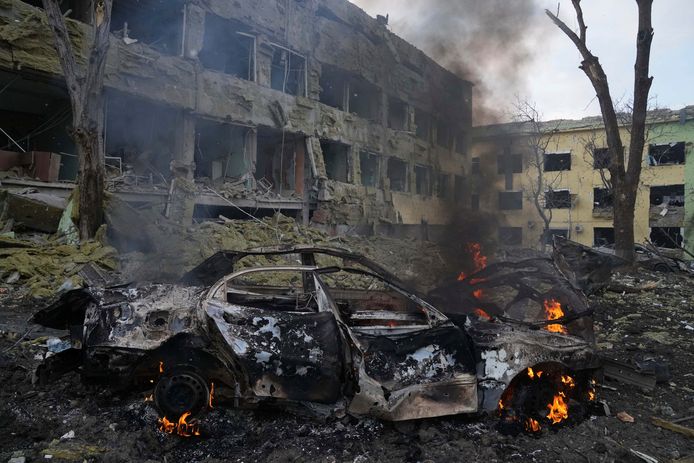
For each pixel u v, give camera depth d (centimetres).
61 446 377
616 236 1906
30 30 1363
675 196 3734
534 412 480
